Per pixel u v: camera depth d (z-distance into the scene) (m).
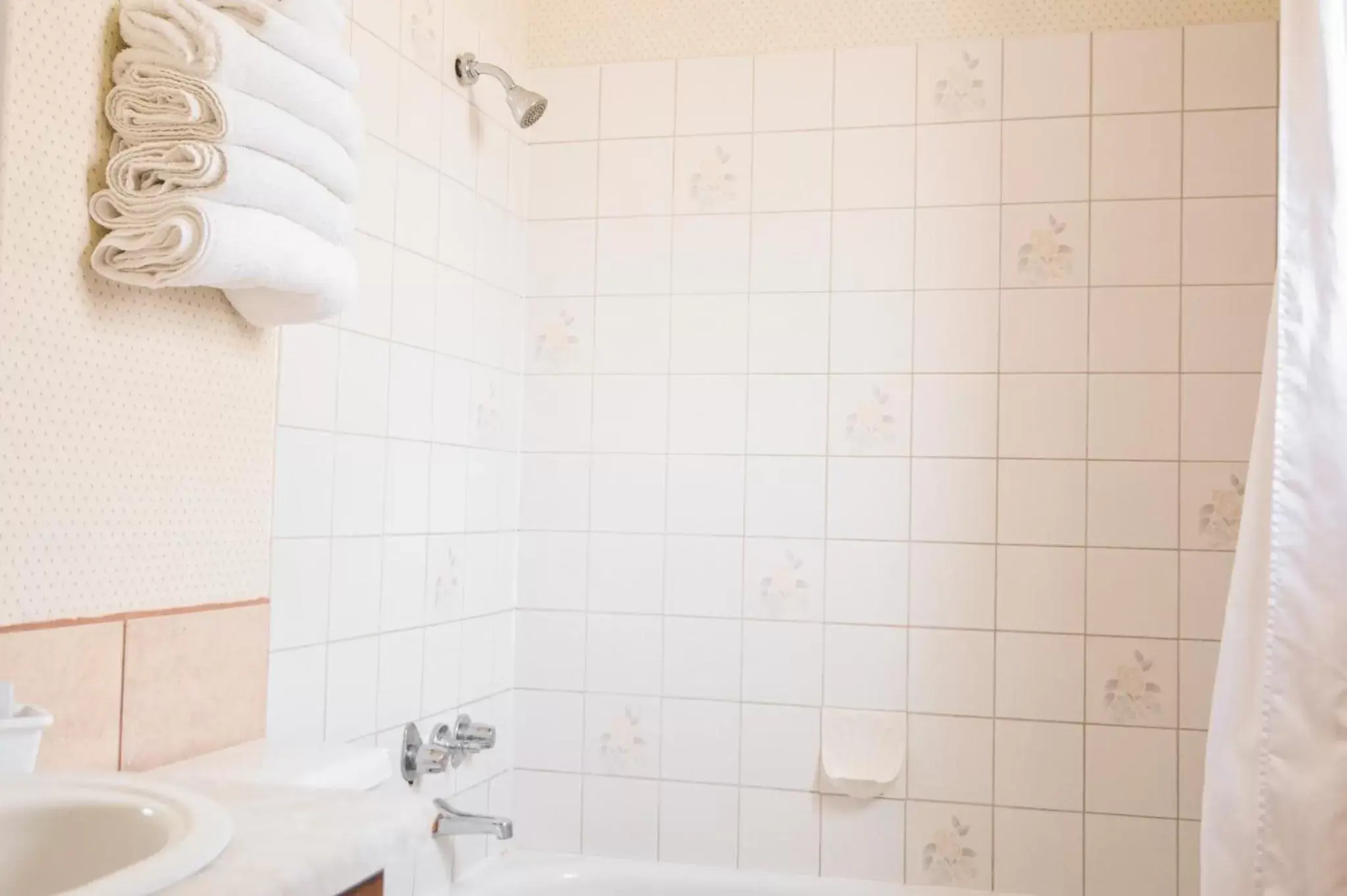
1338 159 1.59
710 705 2.61
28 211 1.32
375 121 2.13
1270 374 1.64
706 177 2.68
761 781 2.58
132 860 1.00
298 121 1.50
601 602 2.68
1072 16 2.53
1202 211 2.46
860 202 2.60
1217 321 2.45
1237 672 1.62
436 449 2.35
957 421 2.54
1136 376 2.47
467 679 2.48
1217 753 1.62
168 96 1.39
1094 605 2.46
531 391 2.74
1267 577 1.61
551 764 2.68
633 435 2.68
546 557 2.71
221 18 1.39
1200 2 2.49
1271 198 2.44
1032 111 2.54
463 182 2.46
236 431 1.68
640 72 2.73
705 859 2.60
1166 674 2.43
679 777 2.62
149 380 1.50
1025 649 2.49
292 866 0.90
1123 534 2.46
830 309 2.60
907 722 2.52
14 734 1.13
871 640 2.55
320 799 1.11
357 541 2.08
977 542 2.52
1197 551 2.43
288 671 1.90
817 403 2.60
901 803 2.52
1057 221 2.52
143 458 1.50
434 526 2.35
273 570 1.86
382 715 2.16
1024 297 2.52
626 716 2.65
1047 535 2.49
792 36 2.66
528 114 2.41
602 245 2.72
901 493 2.55
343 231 1.62
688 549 2.64
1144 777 2.43
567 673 2.68
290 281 1.49
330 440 2.00
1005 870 2.47
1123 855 2.43
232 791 1.14
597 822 2.65
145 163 1.38
